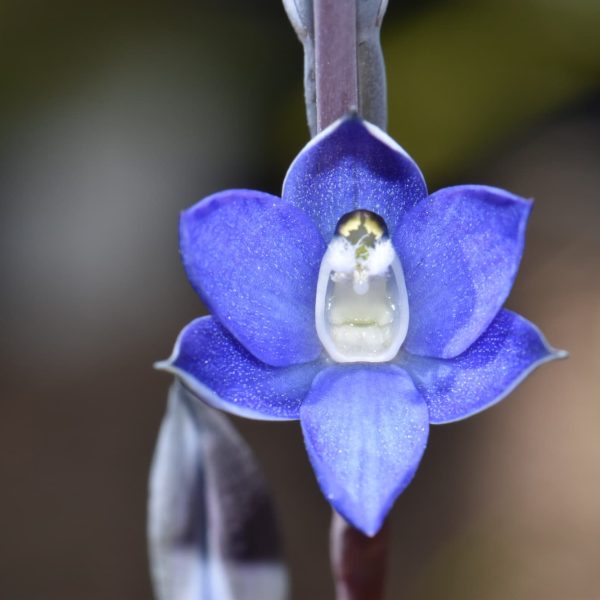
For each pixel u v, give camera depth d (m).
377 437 0.22
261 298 0.23
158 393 0.36
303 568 0.33
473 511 0.34
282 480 0.34
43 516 0.34
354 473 0.22
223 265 0.22
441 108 0.36
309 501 0.33
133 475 0.34
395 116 0.36
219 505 0.25
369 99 0.23
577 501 0.33
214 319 0.22
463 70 0.36
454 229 0.23
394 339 0.23
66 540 0.33
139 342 0.37
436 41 0.36
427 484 0.34
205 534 0.25
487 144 0.37
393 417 0.22
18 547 0.33
